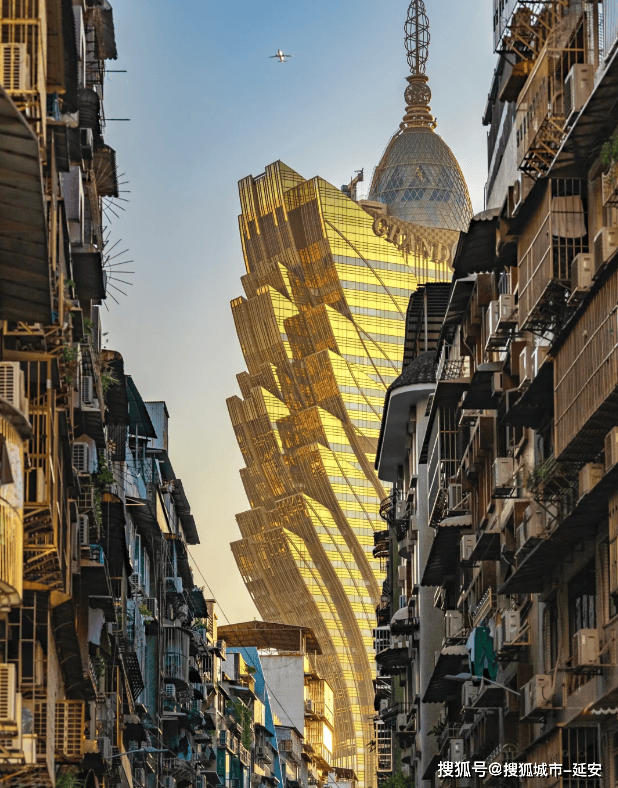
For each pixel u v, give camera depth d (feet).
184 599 278.05
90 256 124.47
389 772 391.45
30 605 95.96
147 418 234.58
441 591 217.97
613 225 105.60
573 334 105.81
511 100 136.56
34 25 82.12
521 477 139.64
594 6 109.40
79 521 131.23
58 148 96.17
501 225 128.98
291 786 534.78
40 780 89.35
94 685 149.18
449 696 208.03
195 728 299.58
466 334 169.58
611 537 100.99
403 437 287.07
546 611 131.13
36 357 90.43
